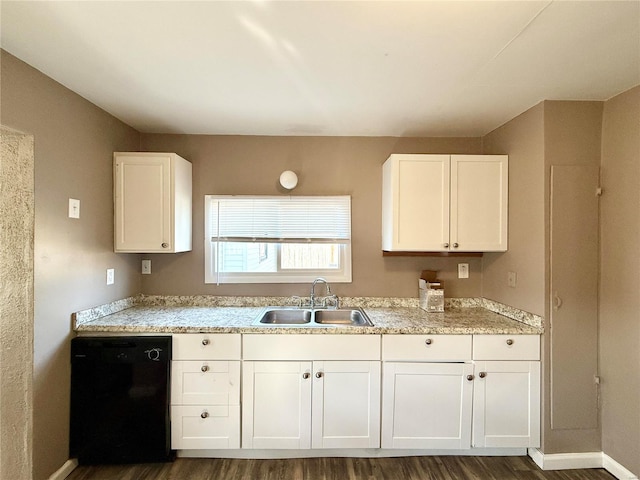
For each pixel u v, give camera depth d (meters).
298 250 2.74
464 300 2.69
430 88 1.89
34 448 1.69
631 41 1.44
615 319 1.93
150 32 1.39
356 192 2.71
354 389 2.05
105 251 2.23
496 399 2.04
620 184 1.91
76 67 1.67
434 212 2.34
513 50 1.52
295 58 1.58
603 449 2.01
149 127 2.54
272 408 2.04
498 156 2.35
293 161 2.71
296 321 2.58
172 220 2.33
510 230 2.33
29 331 1.67
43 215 1.74
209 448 2.04
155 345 2.00
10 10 1.25
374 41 1.45
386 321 2.21
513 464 2.05
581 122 2.03
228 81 1.82
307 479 1.92
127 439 1.99
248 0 1.20
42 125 1.73
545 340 2.02
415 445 2.05
